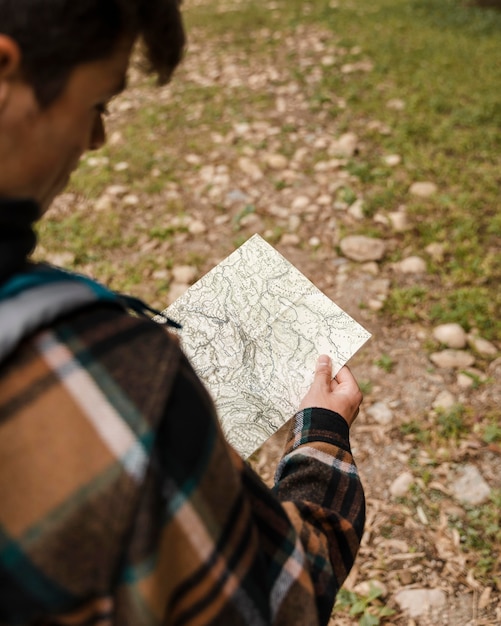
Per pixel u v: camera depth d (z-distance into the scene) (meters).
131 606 0.56
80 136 0.59
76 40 0.53
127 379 0.56
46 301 0.55
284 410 1.20
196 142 4.88
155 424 0.55
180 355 0.60
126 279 3.65
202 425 0.59
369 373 3.04
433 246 3.68
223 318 1.27
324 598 0.74
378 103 5.24
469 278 3.46
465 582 2.26
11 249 0.56
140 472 0.53
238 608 0.61
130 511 0.53
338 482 0.89
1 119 0.54
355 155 4.59
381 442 2.74
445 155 4.54
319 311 1.29
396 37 6.76
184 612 0.60
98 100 0.59
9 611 0.55
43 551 0.53
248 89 5.66
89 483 0.53
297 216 4.02
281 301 1.29
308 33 7.01
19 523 0.53
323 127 4.98
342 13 7.67
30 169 0.57
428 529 2.42
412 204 4.03
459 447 2.69
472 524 2.43
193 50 6.73
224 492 0.60
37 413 0.53
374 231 3.79
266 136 4.90
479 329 3.18
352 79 5.74
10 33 0.51
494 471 2.60
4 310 0.54
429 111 5.09
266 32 7.14
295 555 0.69
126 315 0.60
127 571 0.55
